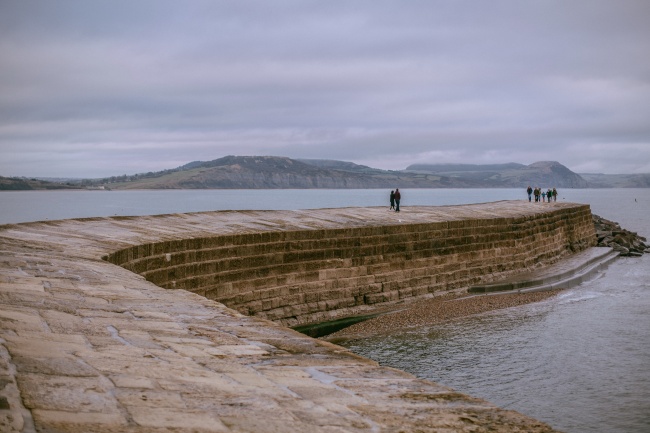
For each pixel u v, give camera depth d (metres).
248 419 4.59
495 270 36.44
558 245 48.47
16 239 16.92
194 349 6.86
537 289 35.03
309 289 25.45
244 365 6.28
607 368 19.61
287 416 4.72
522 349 21.72
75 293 9.81
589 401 16.72
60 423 4.12
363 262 27.80
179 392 5.14
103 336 7.09
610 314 27.64
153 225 23.88
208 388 5.33
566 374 18.94
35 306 8.38
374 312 27.56
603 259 50.72
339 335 23.52
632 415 15.70
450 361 20.31
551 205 58.19
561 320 26.31
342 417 4.77
